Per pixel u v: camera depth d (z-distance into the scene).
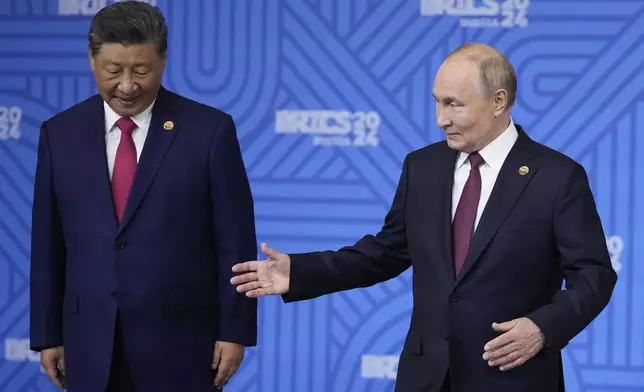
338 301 13.27
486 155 8.08
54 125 8.84
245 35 13.27
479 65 7.79
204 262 8.77
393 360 13.23
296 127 13.22
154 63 8.34
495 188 7.98
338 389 13.30
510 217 7.89
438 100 7.93
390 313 13.22
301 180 13.23
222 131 8.77
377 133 13.09
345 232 13.20
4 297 13.65
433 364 7.98
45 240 8.79
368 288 13.24
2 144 13.61
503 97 7.87
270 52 13.23
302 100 13.20
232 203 8.75
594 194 12.80
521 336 7.43
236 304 8.78
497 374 7.86
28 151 13.59
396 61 13.05
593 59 12.76
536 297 7.92
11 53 13.56
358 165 13.15
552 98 12.82
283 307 13.34
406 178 8.44
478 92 7.78
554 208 7.85
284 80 13.22
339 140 13.16
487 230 7.89
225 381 8.97
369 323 13.24
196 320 8.71
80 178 8.62
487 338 7.86
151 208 8.55
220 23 13.30
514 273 7.87
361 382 13.27
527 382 7.86
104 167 8.60
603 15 12.72
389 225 8.59
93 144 8.66
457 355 7.91
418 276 8.20
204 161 8.66
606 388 12.87
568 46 12.78
